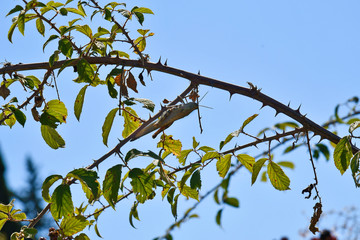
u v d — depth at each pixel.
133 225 6.73
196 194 6.66
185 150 6.73
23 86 6.80
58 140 6.64
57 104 6.71
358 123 6.05
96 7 6.52
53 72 6.67
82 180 5.47
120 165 5.52
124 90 6.81
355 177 5.83
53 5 6.75
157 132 5.95
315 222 6.35
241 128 6.21
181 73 6.36
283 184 6.31
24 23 6.52
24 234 6.17
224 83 6.22
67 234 6.29
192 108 5.88
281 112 6.21
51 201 5.61
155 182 6.01
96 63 6.51
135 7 6.56
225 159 6.45
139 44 7.18
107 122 6.18
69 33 6.39
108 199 5.45
